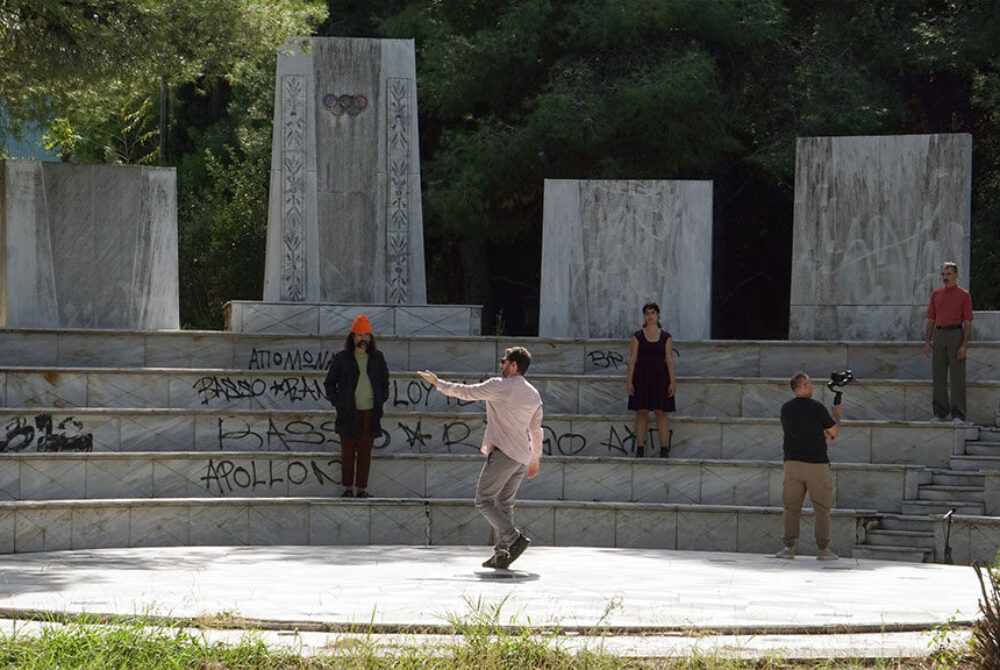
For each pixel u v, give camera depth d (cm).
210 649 655
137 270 1752
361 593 911
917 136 1741
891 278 1742
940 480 1455
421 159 2839
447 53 2431
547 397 1653
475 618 748
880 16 2455
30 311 1705
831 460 1532
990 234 2352
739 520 1413
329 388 1446
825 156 1778
